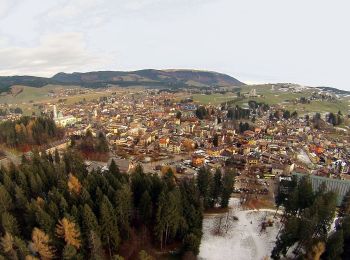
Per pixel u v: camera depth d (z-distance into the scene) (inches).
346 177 6870.1
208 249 3978.8
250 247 4072.3
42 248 3270.2
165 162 7849.4
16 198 4040.4
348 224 3599.9
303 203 4397.1
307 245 3472.0
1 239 3275.1
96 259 3004.4
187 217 3946.9
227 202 5054.1
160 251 3762.3
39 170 4877.0
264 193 5935.0
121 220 3745.1
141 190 4340.6
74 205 3521.2
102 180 4318.4
